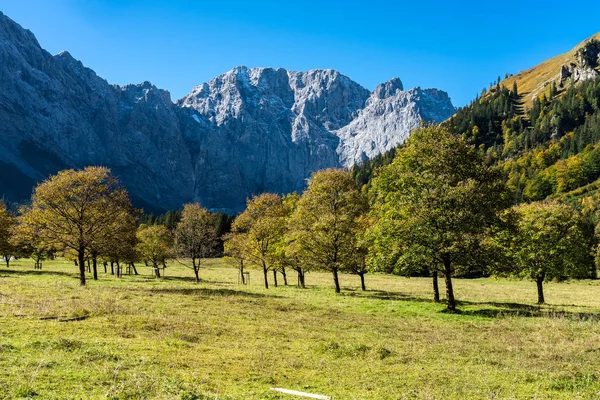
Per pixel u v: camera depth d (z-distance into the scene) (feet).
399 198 114.42
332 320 83.87
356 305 108.68
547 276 144.36
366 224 151.12
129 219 158.10
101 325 61.57
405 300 125.90
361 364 50.49
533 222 146.10
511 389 42.16
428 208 101.50
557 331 76.64
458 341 67.05
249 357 50.85
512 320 89.81
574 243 142.61
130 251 173.27
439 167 108.88
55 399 31.96
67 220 140.56
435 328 79.56
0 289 98.78
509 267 104.32
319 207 156.76
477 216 97.96
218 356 50.19
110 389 34.86
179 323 68.69
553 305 132.36
